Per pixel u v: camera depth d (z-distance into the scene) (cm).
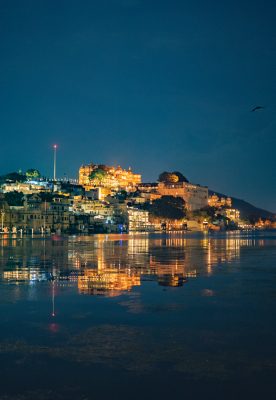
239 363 1486
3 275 3941
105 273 4122
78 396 1238
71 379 1352
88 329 1922
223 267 4791
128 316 2180
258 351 1609
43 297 2725
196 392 1263
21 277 3784
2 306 2433
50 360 1516
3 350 1622
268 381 1337
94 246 10469
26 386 1302
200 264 5153
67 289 3064
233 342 1723
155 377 1369
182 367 1451
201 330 1906
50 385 1310
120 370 1426
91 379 1352
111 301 2589
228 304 2508
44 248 9375
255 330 1908
